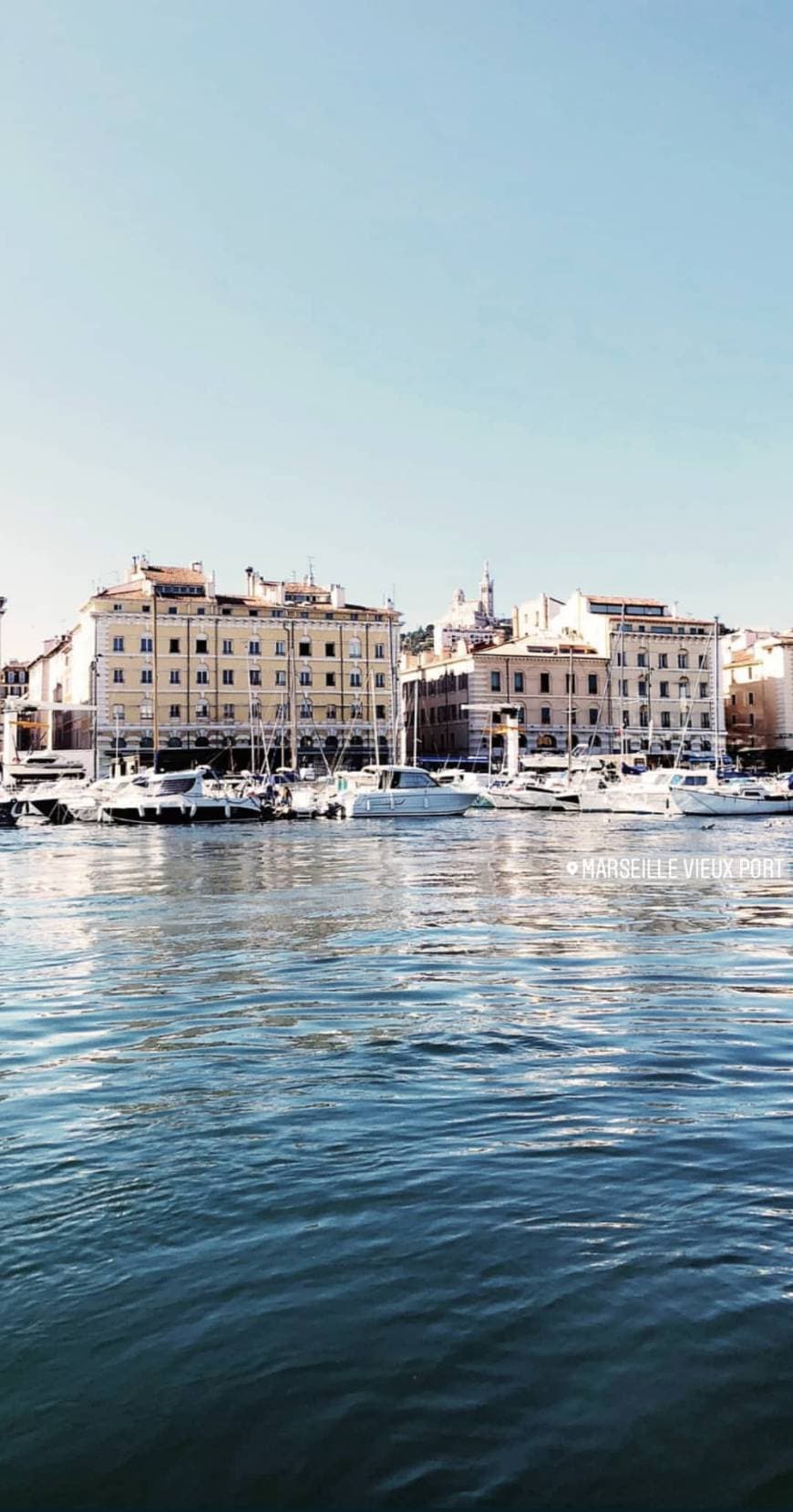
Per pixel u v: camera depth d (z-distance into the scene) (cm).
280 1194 745
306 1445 493
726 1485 465
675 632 12500
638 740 12306
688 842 4694
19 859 3994
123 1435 501
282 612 11412
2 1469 481
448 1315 589
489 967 1598
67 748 12144
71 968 1627
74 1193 751
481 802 8131
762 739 13062
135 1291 619
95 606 10788
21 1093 984
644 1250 655
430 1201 730
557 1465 477
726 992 1412
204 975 1554
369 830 5831
